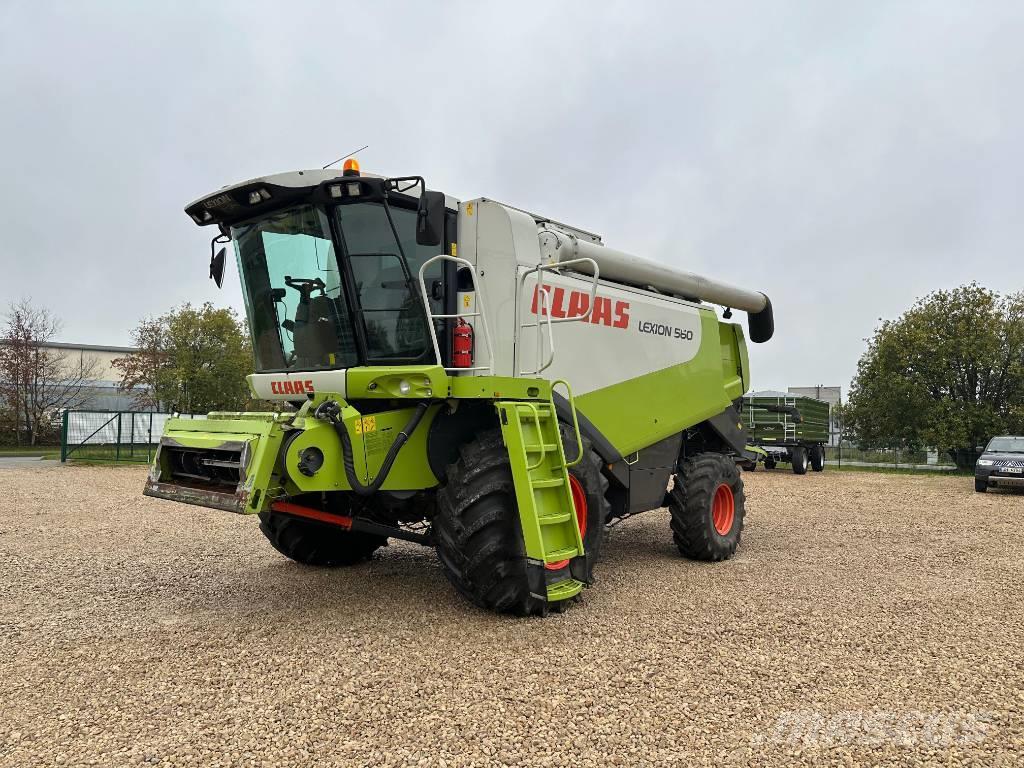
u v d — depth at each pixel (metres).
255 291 5.64
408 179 4.77
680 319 7.69
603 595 5.71
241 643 4.43
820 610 5.33
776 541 8.52
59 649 4.34
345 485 4.73
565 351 6.05
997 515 11.33
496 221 5.58
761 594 5.80
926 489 16.45
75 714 3.38
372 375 4.96
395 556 7.27
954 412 26.91
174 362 28.70
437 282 5.50
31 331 32.53
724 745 3.12
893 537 8.89
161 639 4.52
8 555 7.36
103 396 37.66
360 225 5.09
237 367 28.59
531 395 5.21
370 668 3.99
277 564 6.86
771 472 23.34
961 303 27.48
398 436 4.92
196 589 5.86
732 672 3.99
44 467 20.08
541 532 4.86
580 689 3.71
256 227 5.50
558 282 6.00
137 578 6.28
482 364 5.51
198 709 3.44
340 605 5.30
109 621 4.94
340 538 6.63
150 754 2.98
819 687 3.81
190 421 5.11
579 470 5.45
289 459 4.43
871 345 29.59
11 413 32.78
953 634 4.77
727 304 8.91
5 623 4.89
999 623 5.05
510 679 3.83
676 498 7.17
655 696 3.63
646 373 7.05
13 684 3.76
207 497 4.59
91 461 22.27
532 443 4.94
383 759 2.96
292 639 4.49
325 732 3.20
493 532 4.79
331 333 5.23
